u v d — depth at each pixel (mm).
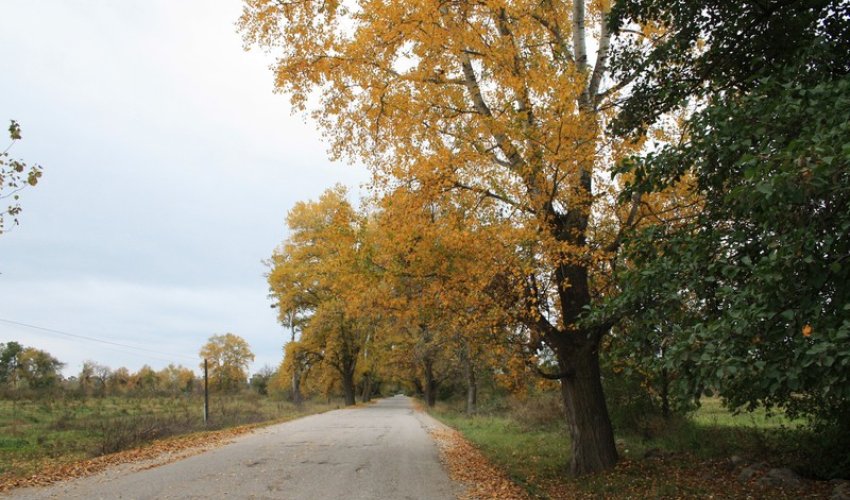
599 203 9820
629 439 14648
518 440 17531
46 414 29828
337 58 9445
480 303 10086
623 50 8750
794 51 6641
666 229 7332
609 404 15477
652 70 8188
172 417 23219
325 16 9031
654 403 15242
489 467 12547
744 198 4676
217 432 20203
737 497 7836
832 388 4145
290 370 42469
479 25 9500
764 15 6789
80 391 42188
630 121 8695
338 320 39875
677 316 6078
